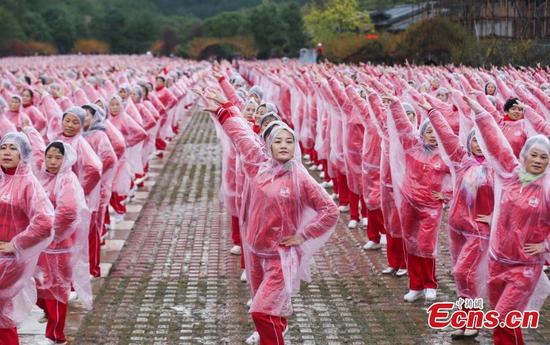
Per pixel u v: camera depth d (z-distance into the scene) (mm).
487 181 8797
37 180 8039
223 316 10000
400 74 24547
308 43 81125
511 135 12242
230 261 12500
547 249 7941
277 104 24031
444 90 16953
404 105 11305
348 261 12461
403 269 11602
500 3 42250
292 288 8141
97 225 11398
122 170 14648
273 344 7969
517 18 40906
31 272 8016
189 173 21031
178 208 16625
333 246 13367
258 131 11547
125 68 43000
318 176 19547
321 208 8031
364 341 9141
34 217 7785
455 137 9109
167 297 10766
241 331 9477
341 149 15211
